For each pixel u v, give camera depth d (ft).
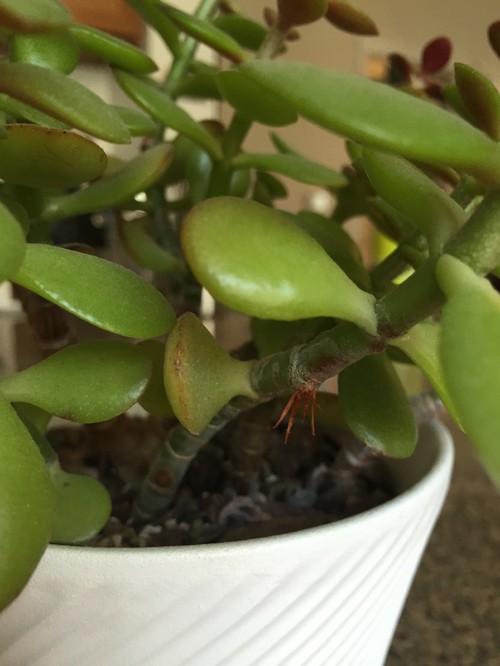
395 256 0.64
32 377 0.47
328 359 0.44
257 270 0.35
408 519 0.55
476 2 2.19
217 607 0.47
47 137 0.44
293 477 0.77
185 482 0.74
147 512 0.66
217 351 0.49
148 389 0.56
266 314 0.36
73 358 0.48
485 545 1.09
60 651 0.49
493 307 0.32
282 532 0.66
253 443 0.70
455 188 0.60
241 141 0.70
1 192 0.56
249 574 0.46
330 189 0.89
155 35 1.45
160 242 0.86
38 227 0.58
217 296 0.35
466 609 0.95
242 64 0.34
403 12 2.14
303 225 0.59
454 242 0.38
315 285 0.37
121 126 0.43
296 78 0.32
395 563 0.58
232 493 0.72
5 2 0.35
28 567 0.32
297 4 0.59
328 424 0.74
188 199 0.87
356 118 0.31
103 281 0.42
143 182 0.55
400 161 0.43
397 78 0.94
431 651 0.87
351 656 0.61
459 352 0.30
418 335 0.47
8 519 0.32
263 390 0.49
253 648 0.51
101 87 1.45
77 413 0.46
